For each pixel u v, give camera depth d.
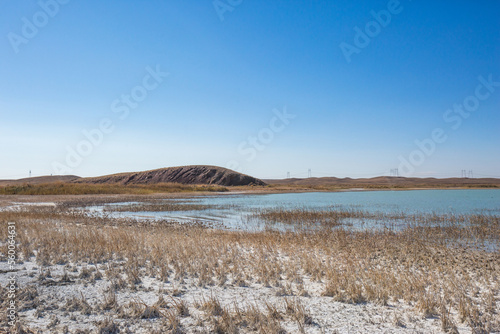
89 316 5.86
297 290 7.55
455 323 5.76
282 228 19.89
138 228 18.67
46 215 23.34
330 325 5.59
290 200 47.81
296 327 5.47
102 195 62.44
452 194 64.94
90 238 12.80
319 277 8.24
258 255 10.90
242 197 57.09
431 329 5.48
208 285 7.82
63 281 7.88
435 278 8.43
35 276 8.27
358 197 55.62
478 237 15.78
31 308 6.21
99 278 8.21
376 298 6.82
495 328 5.52
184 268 9.09
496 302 6.82
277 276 8.43
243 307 6.37
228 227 20.72
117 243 12.07
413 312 6.20
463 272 9.07
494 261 10.91
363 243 13.70
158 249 11.02
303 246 13.02
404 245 13.61
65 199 47.91
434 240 15.01
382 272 8.59
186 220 24.34
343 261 10.21
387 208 32.31
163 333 5.18
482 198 49.75
